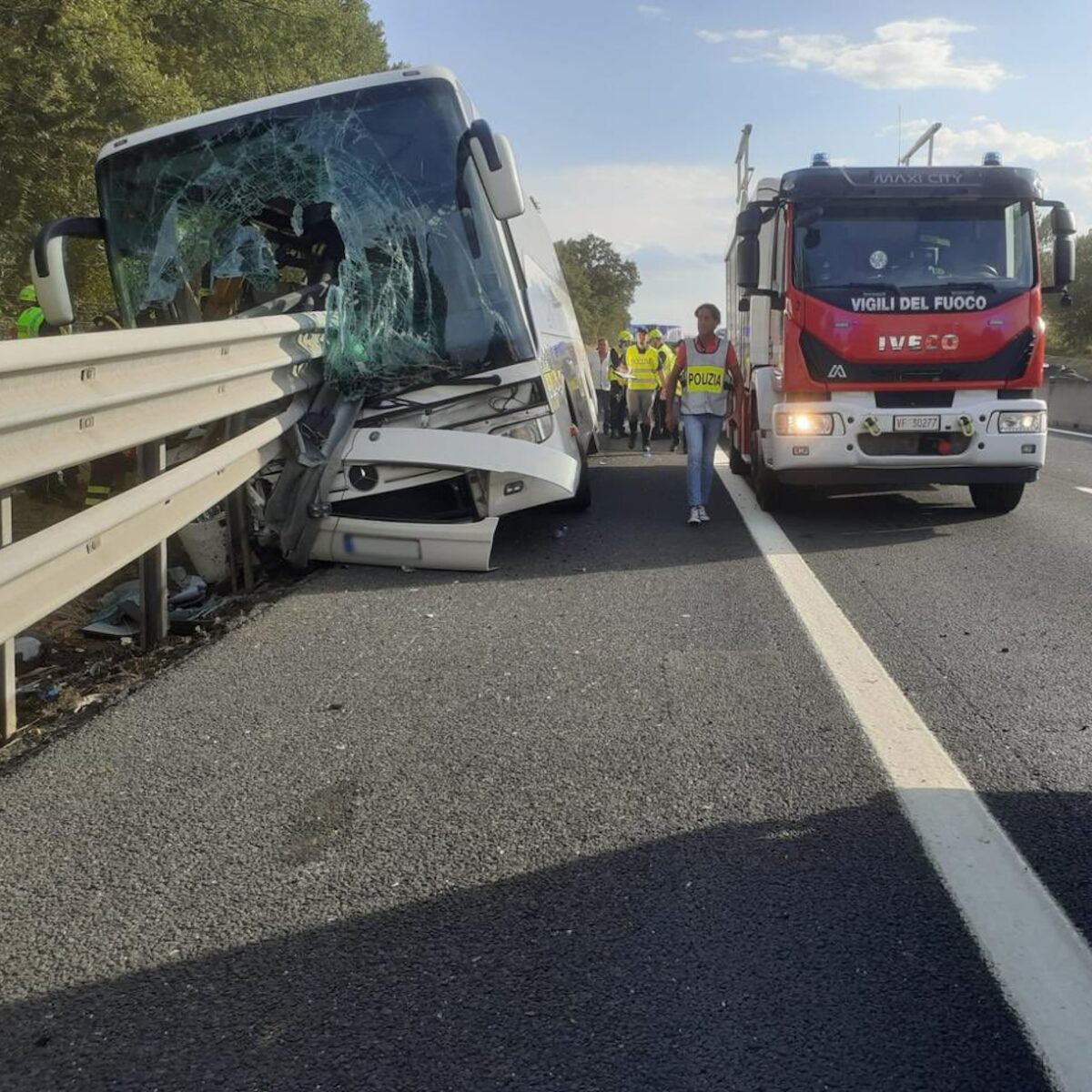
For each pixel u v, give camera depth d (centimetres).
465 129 773
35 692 529
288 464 739
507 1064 263
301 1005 288
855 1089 252
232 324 603
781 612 663
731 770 428
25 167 1616
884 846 364
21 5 1483
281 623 648
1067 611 663
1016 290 905
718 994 288
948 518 1008
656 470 1431
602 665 563
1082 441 1939
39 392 434
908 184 930
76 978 301
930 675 541
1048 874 345
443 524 762
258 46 2127
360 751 454
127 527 516
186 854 369
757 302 1105
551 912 329
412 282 767
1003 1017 276
